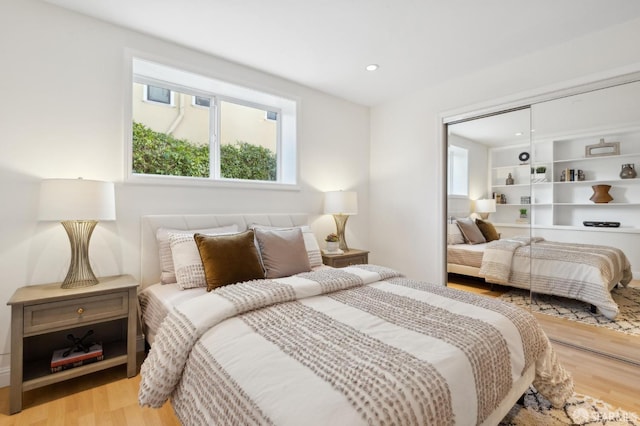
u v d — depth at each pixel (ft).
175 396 4.30
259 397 3.00
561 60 8.24
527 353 4.69
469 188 10.63
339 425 2.58
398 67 9.66
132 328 6.59
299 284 5.77
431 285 6.61
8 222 6.35
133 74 8.19
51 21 6.78
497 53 8.79
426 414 2.96
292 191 10.92
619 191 7.64
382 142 12.91
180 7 6.83
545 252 8.92
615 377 6.55
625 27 7.27
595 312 8.04
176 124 9.40
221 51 8.72
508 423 5.08
